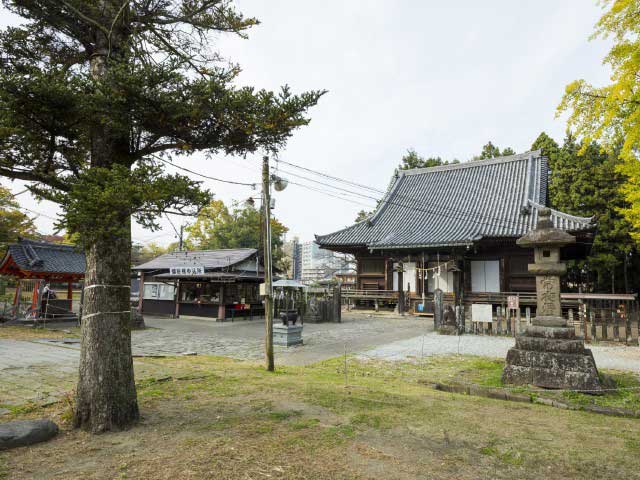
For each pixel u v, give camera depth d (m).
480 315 16.11
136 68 4.36
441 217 28.19
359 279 30.55
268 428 4.75
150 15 5.66
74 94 4.09
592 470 3.80
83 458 3.88
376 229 29.64
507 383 8.22
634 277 32.19
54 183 4.72
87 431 4.63
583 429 5.07
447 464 3.87
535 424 5.26
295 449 4.12
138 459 3.84
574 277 35.91
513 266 25.05
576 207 30.94
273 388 6.85
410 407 5.86
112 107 4.38
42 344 12.13
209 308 23.50
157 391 6.51
